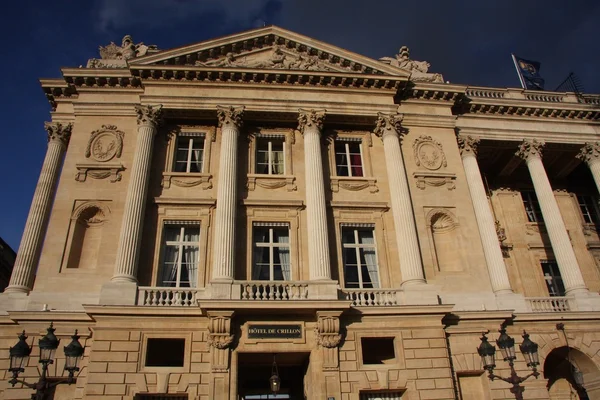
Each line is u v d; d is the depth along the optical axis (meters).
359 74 26.05
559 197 31.47
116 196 22.89
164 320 19.20
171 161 24.50
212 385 18.00
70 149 23.77
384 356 21.22
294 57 27.12
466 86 27.53
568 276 24.75
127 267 20.39
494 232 24.92
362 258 23.55
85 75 24.91
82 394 18.36
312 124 25.11
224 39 26.25
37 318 19.31
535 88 34.91
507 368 21.02
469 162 27.08
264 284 20.11
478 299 22.61
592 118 30.12
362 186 24.86
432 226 24.72
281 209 23.58
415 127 26.83
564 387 24.84
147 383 18.20
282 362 21.14
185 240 22.94
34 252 22.09
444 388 19.38
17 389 18.42
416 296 21.12
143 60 24.77
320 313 19.31
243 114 25.16
